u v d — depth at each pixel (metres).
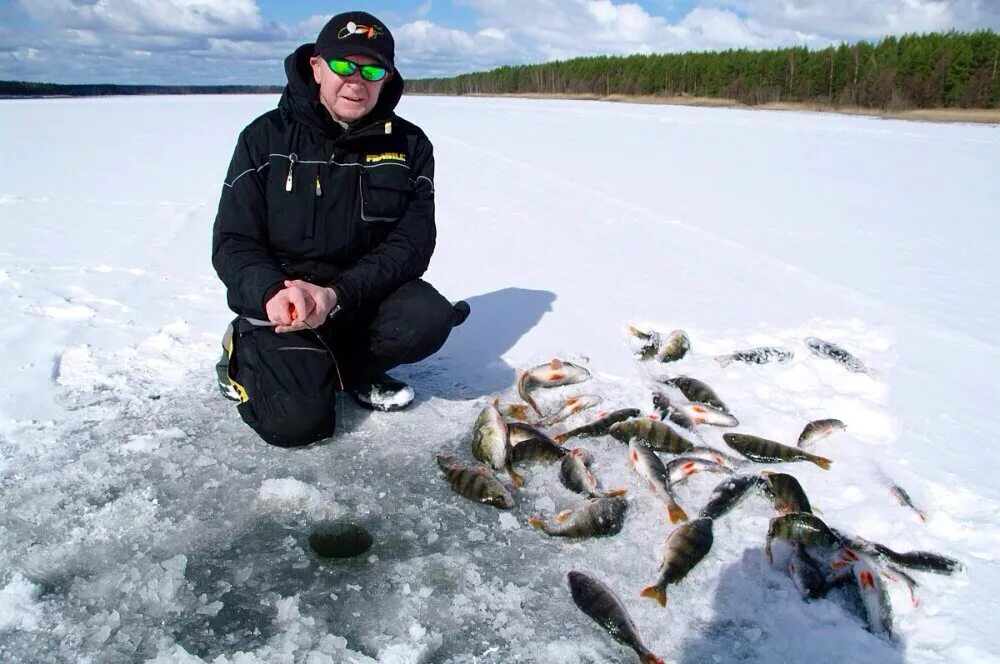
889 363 3.92
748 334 4.28
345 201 2.95
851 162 13.49
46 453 2.75
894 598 2.14
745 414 3.34
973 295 5.16
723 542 2.40
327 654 1.88
